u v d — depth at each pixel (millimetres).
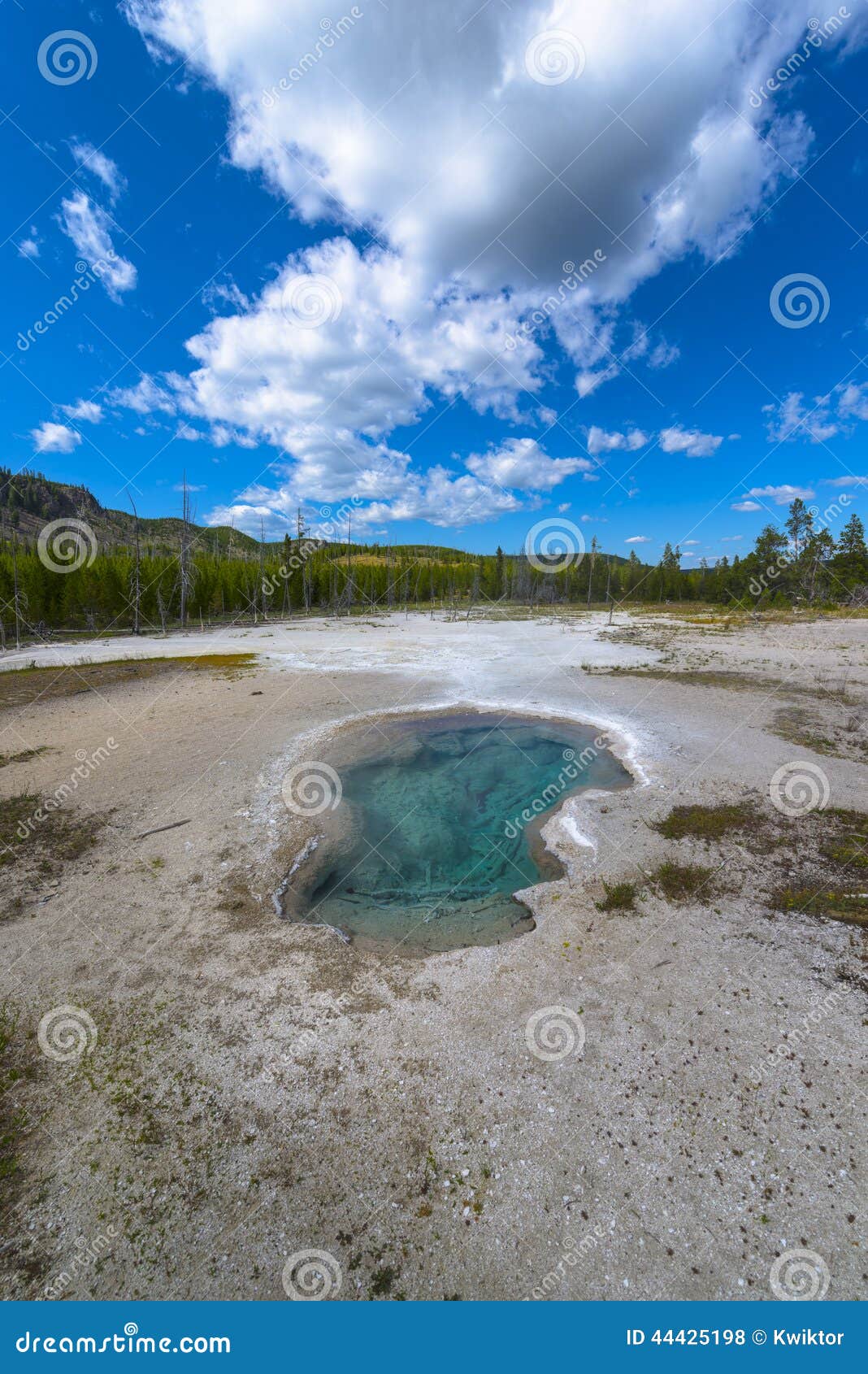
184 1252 3832
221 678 23703
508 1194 4141
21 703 19484
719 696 18812
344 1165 4363
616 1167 4297
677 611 61438
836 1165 4242
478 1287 3623
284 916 7762
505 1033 5559
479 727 16500
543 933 7195
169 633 44625
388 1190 4184
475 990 6180
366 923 7762
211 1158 4430
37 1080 5109
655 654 28641
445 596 85875
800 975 6195
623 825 9992
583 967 6484
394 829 10539
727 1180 4180
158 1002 6059
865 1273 3600
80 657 30312
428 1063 5234
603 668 24656
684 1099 4805
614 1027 5582
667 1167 4285
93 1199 4156
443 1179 4254
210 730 15922
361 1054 5352
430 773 13219
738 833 9477
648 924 7242
